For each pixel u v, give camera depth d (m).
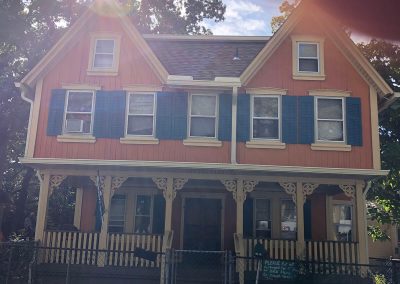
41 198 14.21
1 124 21.34
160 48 16.88
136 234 13.82
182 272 13.68
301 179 14.13
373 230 19.92
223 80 14.54
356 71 15.01
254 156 14.34
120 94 15.03
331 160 14.27
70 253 12.32
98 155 14.56
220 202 17.02
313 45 15.38
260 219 16.91
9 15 19.88
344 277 12.83
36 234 13.82
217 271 13.94
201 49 16.84
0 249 12.25
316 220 16.89
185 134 14.60
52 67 15.38
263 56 14.84
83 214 17.02
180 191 17.00
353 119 14.58
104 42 15.67
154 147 14.55
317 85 14.92
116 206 17.11
